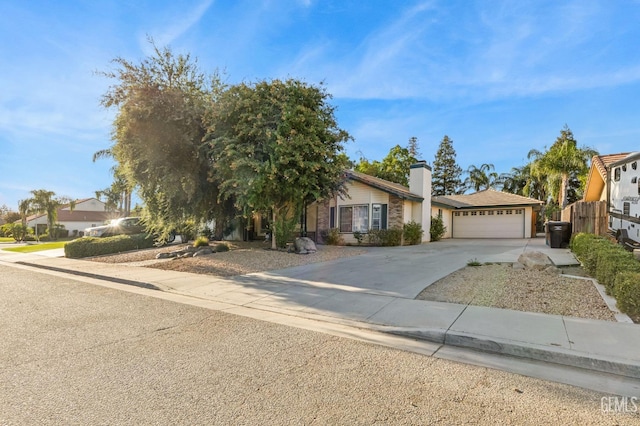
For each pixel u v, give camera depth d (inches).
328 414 109.6
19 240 1473.9
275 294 287.0
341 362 152.3
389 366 148.6
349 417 107.8
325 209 748.0
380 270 378.0
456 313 217.6
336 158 522.3
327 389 126.6
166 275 383.9
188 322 213.6
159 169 529.3
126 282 358.3
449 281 309.4
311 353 162.9
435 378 136.9
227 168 467.8
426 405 115.6
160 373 139.4
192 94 535.8
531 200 973.2
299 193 474.0
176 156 538.3
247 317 225.9
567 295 248.4
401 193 656.4
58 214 2021.4
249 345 173.0
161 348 167.9
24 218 1756.9
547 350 156.4
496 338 171.9
